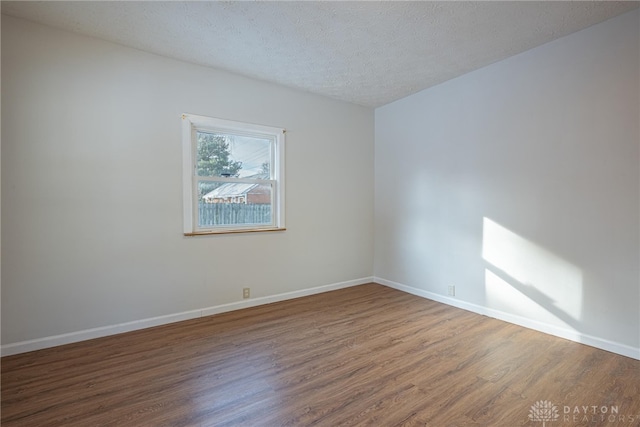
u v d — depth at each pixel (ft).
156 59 9.62
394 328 9.67
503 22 7.91
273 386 6.63
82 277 8.68
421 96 12.78
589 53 8.22
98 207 8.86
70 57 8.40
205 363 7.55
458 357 7.82
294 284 12.71
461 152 11.37
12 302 7.85
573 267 8.64
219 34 8.47
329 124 13.55
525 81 9.53
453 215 11.69
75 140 8.50
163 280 9.88
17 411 5.77
